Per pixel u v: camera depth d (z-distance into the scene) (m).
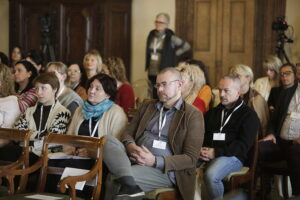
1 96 4.80
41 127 4.31
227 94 4.23
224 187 4.02
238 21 8.45
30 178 4.21
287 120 4.84
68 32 8.77
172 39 8.11
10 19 9.19
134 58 9.04
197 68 4.71
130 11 8.88
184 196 3.61
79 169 3.58
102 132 3.98
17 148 4.27
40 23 8.26
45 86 4.30
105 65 6.01
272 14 8.25
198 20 8.65
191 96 4.61
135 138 3.86
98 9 8.59
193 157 3.61
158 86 3.78
